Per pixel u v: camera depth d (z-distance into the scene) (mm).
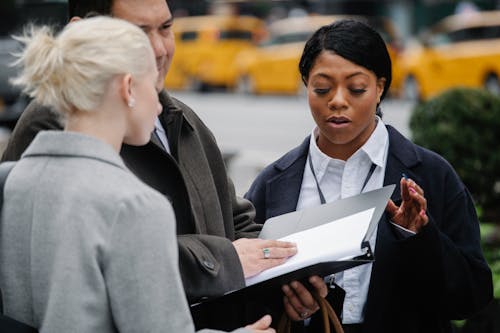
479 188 6691
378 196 2930
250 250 2840
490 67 19734
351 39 3082
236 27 27438
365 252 2719
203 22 27828
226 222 3262
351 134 3137
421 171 3248
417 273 3053
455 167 6648
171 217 2322
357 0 33094
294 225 3014
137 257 2252
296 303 2861
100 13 2818
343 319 3139
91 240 2252
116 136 2383
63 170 2344
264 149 14539
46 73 2338
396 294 3133
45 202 2332
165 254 2277
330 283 3061
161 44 2832
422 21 32344
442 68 20453
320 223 2949
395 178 3236
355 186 3258
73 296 2238
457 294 3125
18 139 2836
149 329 2248
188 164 3107
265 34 27750
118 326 2270
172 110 3068
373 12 33125
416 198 2939
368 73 3096
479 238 3287
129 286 2246
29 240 2338
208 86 28016
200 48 27469
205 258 2771
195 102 24781
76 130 2377
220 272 2781
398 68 22094
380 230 3096
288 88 24312
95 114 2354
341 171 3301
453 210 3246
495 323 4617
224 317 2832
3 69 13852
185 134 3141
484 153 6621
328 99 3119
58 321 2242
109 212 2268
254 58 25391
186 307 2309
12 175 2414
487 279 3211
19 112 13836
